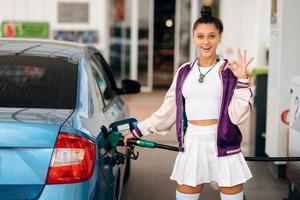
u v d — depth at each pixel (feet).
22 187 10.36
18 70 13.43
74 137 10.72
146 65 46.83
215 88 11.72
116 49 46.32
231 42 43.75
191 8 46.16
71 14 43.83
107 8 45.09
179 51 46.85
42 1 43.52
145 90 46.96
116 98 18.22
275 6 21.57
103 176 11.83
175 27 46.60
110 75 19.22
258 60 43.11
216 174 11.98
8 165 10.36
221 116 11.75
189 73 12.03
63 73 13.43
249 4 43.39
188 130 12.11
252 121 25.16
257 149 24.06
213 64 11.94
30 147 10.40
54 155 10.50
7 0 43.34
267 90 23.22
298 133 16.16
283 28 20.65
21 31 43.32
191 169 11.97
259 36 43.06
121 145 12.59
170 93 12.42
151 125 12.53
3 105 12.00
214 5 43.86
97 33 44.11
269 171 22.38
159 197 19.19
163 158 24.64
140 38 46.52
